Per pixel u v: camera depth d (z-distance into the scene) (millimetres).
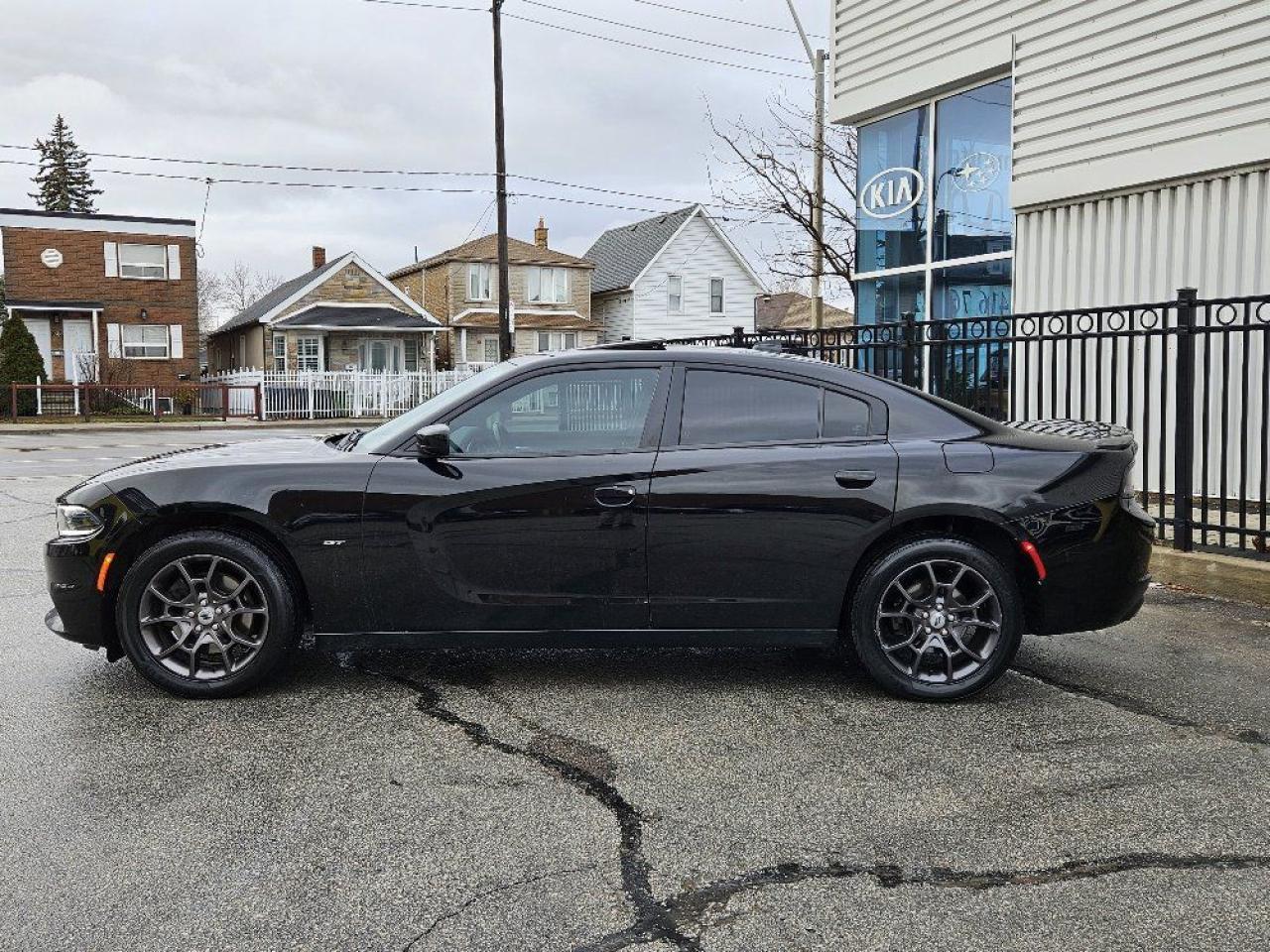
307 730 4141
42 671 4902
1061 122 9445
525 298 44094
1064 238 9594
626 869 3008
